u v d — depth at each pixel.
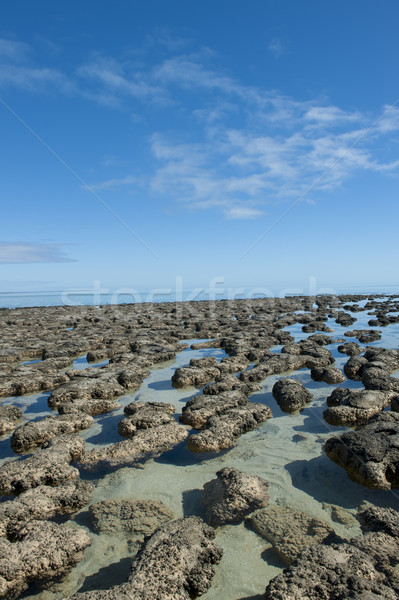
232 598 5.83
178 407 14.33
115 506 8.20
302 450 10.54
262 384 16.62
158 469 9.74
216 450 10.59
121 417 13.59
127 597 5.41
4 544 6.59
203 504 8.08
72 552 6.64
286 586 5.48
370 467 8.72
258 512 7.77
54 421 12.22
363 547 6.36
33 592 6.13
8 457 10.91
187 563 6.05
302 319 36.84
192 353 24.42
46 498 8.16
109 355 23.84
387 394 13.34
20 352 24.22
